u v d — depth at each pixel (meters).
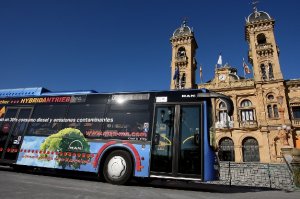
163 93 8.51
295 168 11.62
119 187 7.26
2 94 11.70
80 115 9.29
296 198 7.13
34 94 10.89
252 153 30.72
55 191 5.94
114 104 8.98
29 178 8.44
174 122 7.88
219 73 36.41
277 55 33.78
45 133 9.59
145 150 7.82
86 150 8.58
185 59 39.22
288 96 31.78
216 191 8.20
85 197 5.29
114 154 8.17
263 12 36.88
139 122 8.31
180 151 7.47
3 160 9.89
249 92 33.41
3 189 5.87
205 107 7.77
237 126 32.06
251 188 10.48
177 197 6.06
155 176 7.44
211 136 7.61
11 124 10.48
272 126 30.23
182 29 42.06
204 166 7.11
